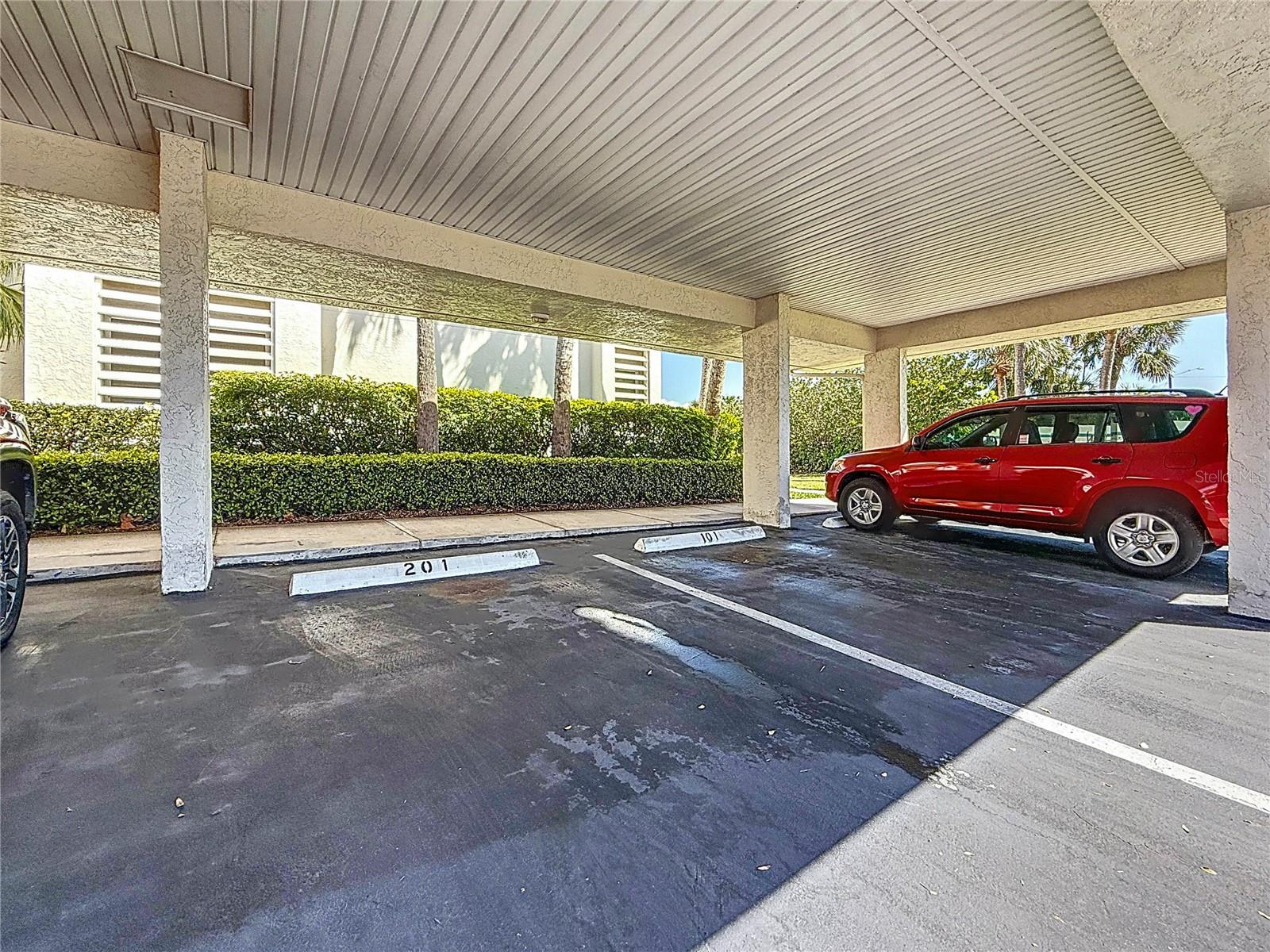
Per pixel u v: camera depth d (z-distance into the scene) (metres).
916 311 8.60
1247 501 3.72
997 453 6.01
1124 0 2.14
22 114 3.78
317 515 7.60
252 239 4.84
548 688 2.66
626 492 9.86
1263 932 1.34
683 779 1.95
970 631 3.48
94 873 1.48
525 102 3.56
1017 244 5.88
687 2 2.73
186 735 2.19
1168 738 2.25
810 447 20.66
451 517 8.16
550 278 6.27
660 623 3.62
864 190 4.74
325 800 1.81
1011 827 1.72
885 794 1.88
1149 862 1.57
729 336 8.84
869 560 5.55
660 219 5.34
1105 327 7.96
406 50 3.09
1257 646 3.24
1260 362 3.66
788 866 1.55
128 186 4.23
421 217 5.35
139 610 3.71
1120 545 5.04
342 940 1.30
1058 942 1.31
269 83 3.39
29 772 1.92
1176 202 4.91
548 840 1.64
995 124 3.75
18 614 3.22
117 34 2.99
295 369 10.21
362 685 2.66
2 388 8.02
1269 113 2.71
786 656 3.08
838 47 3.03
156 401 9.07
